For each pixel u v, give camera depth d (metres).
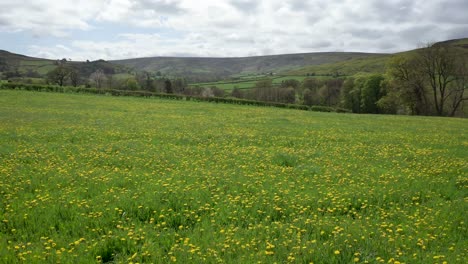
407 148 20.06
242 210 9.31
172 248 7.05
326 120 39.78
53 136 22.03
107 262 6.88
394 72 76.19
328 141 22.58
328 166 14.79
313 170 13.96
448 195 11.00
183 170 13.72
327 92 121.56
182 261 6.63
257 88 125.19
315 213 9.37
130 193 10.45
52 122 30.09
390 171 13.98
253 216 9.12
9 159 15.07
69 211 8.96
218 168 14.09
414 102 76.06
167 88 112.50
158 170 13.75
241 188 11.29
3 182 11.47
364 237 7.54
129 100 60.69
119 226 8.14
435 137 25.88
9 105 44.81
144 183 11.64
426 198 10.75
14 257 6.57
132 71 186.50
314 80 128.88
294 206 9.66
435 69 73.88
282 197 10.43
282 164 15.52
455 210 9.40
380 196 10.67
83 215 8.76
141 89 111.38
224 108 54.38
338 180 12.51
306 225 8.40
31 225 8.22
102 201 9.79
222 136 23.42
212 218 8.88
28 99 53.44
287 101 121.69
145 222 8.59
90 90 68.75
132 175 12.67
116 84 123.44
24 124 28.20
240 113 46.38
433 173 13.84
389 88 79.94
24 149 17.36
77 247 7.16
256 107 61.50
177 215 8.91
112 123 30.27
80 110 42.72
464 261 6.56
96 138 21.80
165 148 18.64
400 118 47.78
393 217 9.09
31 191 10.85
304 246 7.12
